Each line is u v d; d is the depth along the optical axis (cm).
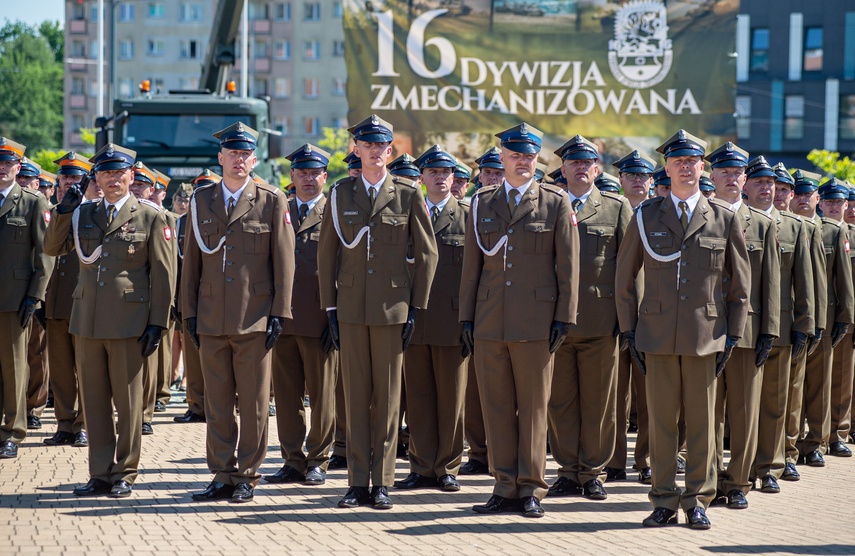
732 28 1864
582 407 849
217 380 807
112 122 1995
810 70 5075
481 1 1884
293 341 886
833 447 1115
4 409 985
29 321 988
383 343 795
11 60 8406
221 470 803
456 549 659
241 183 818
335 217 804
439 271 883
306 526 716
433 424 877
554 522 747
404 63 1892
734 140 1870
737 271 759
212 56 2212
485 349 784
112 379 811
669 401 756
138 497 804
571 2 1880
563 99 1891
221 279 802
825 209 1111
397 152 1905
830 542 702
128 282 810
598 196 878
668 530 730
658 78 1881
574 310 773
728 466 829
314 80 7206
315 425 884
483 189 806
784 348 906
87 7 7562
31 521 714
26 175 1103
